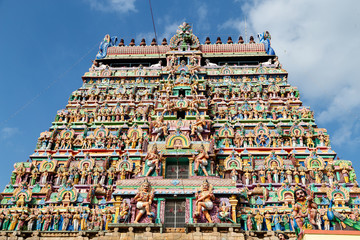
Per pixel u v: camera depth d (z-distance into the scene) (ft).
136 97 144.77
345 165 107.24
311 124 124.57
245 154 114.32
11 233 85.10
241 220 89.15
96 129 125.49
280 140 118.93
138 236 77.00
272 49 167.02
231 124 127.65
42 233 85.35
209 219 81.56
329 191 96.43
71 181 103.86
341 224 72.43
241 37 183.42
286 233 86.43
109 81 156.04
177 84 136.77
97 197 102.37
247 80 149.69
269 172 106.93
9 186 107.86
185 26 168.96
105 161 113.70
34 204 99.71
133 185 89.20
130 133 122.93
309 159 109.19
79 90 150.41
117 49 172.35
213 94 142.41
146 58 167.32
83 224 92.27
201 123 114.83
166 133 112.37
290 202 93.81
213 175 96.78
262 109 130.93
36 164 116.37
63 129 128.57
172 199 85.81
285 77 151.02
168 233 77.15
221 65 165.07
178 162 99.55
